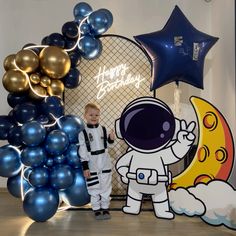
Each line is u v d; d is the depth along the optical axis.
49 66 2.48
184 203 2.43
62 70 2.53
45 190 2.35
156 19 3.30
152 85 2.64
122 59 3.27
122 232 2.24
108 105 3.26
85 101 3.28
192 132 2.46
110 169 2.58
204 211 2.36
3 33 3.37
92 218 2.54
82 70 3.27
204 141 2.44
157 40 2.57
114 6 3.32
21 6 3.36
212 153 2.41
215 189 2.34
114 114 3.25
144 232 2.24
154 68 2.62
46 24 3.34
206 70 3.29
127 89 3.25
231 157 2.36
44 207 2.31
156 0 3.30
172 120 2.50
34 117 2.48
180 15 2.64
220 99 3.01
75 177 2.52
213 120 2.43
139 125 2.54
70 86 2.78
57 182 2.34
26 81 2.47
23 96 2.60
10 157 2.39
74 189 2.52
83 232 2.24
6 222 2.46
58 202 2.42
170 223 2.41
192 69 2.58
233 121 2.68
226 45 2.82
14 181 2.53
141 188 2.53
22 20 3.36
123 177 2.56
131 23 3.31
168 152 2.49
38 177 2.31
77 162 2.50
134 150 2.55
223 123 2.40
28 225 2.39
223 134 2.39
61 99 2.73
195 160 2.45
